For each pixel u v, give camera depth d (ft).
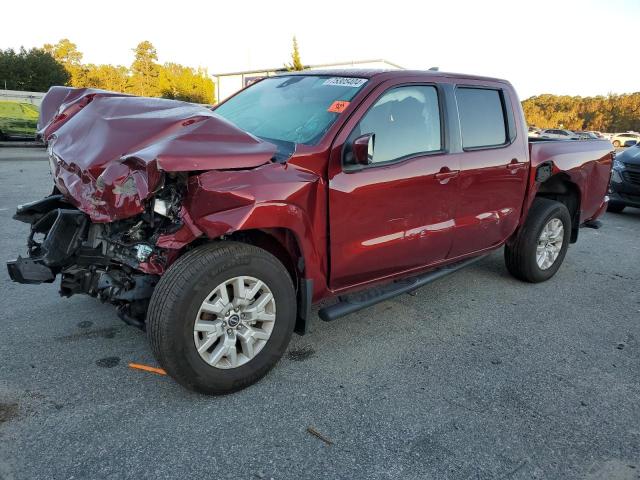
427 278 13.21
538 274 17.22
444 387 10.59
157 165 8.20
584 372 11.55
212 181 8.70
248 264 9.38
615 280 18.62
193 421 9.03
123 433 8.61
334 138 10.52
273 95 12.99
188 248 9.70
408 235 12.19
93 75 254.27
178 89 273.13
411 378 10.89
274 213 9.32
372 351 12.04
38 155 55.16
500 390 10.59
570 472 8.27
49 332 12.04
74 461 7.89
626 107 326.44
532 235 16.43
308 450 8.45
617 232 27.37
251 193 9.01
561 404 10.18
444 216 13.05
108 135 9.75
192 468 7.89
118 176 8.77
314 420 9.25
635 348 12.94
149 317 8.87
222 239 9.93
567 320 14.56
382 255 11.77
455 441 8.87
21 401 9.33
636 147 33.71
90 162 9.35
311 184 10.02
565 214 17.47
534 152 15.99
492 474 8.12
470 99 13.84
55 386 9.87
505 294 16.43
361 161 9.89
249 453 8.30
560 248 17.76
